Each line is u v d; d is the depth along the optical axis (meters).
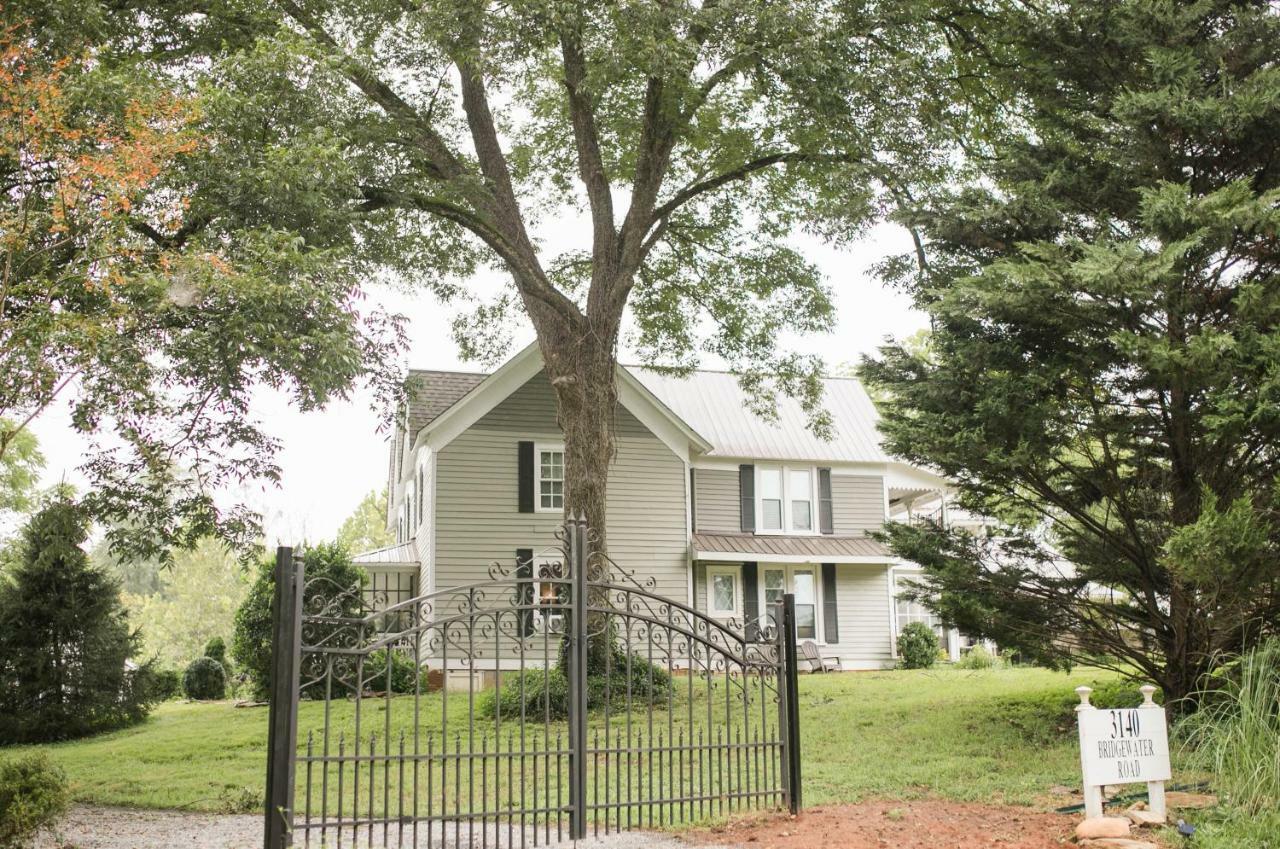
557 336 17.27
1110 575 11.24
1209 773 8.80
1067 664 11.87
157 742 14.48
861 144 15.42
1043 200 10.95
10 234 8.70
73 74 10.18
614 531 24.05
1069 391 11.31
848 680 18.81
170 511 11.61
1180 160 10.76
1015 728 11.84
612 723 13.58
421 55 15.55
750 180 19.50
